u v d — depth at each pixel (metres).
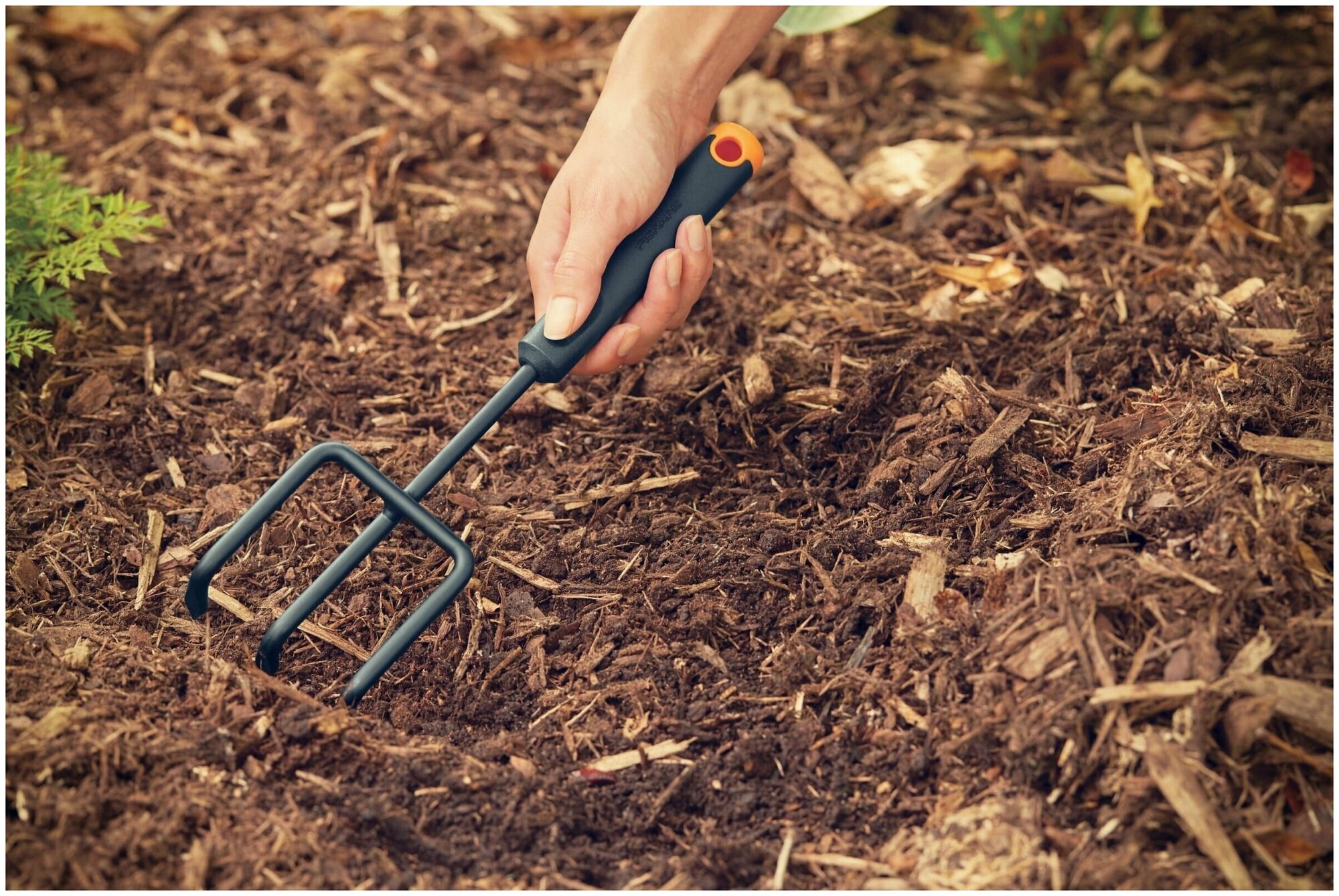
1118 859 1.30
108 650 1.52
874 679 1.49
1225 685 1.36
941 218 2.28
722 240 2.23
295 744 1.42
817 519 1.71
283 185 2.37
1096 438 1.72
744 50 1.72
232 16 2.85
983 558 1.60
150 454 1.86
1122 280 2.08
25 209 1.96
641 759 1.45
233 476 1.84
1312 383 1.70
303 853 1.31
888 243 2.23
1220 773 1.35
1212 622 1.40
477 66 2.73
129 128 2.50
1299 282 2.03
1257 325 1.88
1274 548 1.45
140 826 1.31
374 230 2.27
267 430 1.91
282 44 2.76
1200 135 2.43
